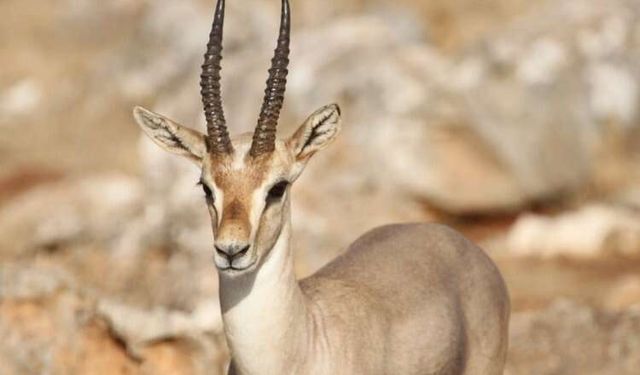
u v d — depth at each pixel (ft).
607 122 141.18
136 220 113.09
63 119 180.45
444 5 191.62
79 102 183.52
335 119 49.08
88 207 123.85
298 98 141.49
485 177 135.64
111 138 173.17
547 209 138.21
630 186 138.62
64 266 100.12
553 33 145.28
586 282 110.32
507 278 112.27
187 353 71.51
